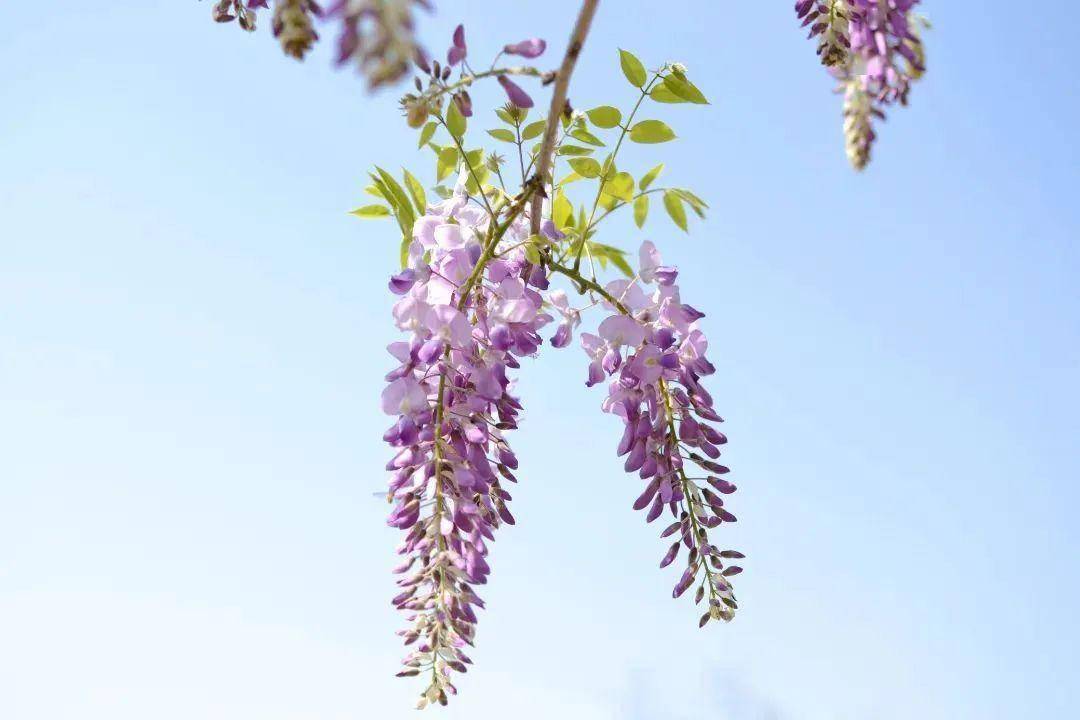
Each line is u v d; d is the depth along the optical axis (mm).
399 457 2703
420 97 2152
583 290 2990
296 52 1824
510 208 2660
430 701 2383
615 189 3090
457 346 2717
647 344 3008
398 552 2617
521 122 2938
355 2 939
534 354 2867
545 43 2127
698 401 3082
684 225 3291
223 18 2461
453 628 2463
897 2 2254
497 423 2885
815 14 2447
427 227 2879
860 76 2277
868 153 2234
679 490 3078
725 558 3047
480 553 2639
